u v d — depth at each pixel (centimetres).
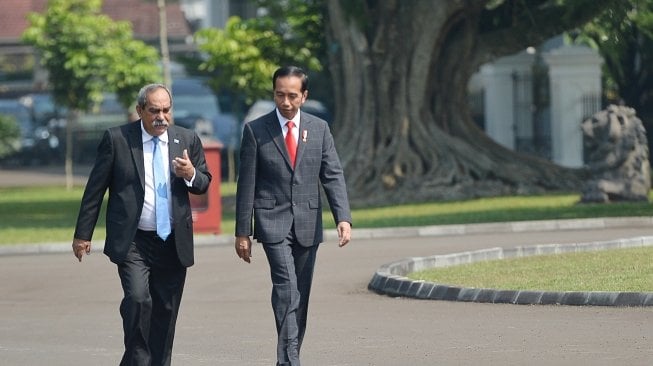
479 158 5191
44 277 2961
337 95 5391
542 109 6994
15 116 8988
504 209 4459
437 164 5144
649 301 2050
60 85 6725
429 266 2767
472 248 3294
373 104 5212
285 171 1574
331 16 5262
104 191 1534
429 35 5156
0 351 1881
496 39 5244
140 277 1501
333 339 1906
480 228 3884
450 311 2148
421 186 5091
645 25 5203
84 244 1531
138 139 1523
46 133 9100
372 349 1802
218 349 1858
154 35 9644
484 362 1653
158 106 1509
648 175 4541
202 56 9481
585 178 5253
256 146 1578
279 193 1576
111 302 2495
